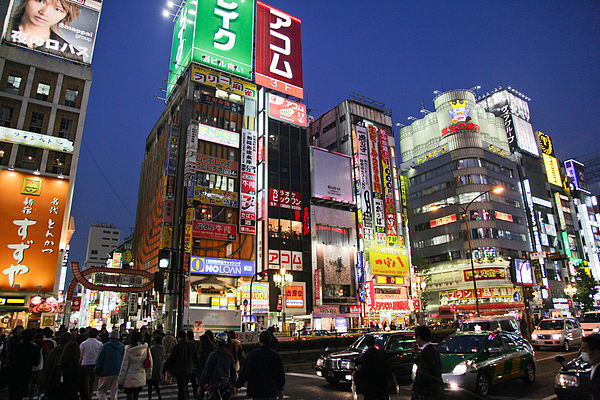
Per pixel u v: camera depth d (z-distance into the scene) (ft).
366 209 195.42
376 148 210.79
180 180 154.81
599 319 82.48
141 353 31.76
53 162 133.69
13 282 118.52
